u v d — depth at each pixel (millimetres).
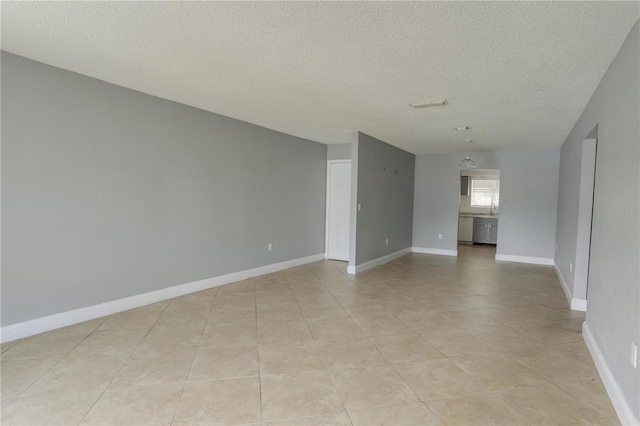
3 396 2174
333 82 3217
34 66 2947
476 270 6129
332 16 2068
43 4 2029
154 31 2334
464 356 2822
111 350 2826
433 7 1939
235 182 4953
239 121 4945
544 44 2357
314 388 2324
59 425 1915
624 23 2041
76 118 3236
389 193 6832
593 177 3922
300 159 6203
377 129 5285
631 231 1975
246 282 5059
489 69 2826
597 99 3080
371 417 2027
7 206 2850
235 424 1951
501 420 2016
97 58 2852
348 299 4324
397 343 3057
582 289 4016
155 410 2062
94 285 3461
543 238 6848
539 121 4488
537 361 2748
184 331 3244
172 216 4152
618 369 2152
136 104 3707
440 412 2084
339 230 6801
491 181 10117
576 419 2033
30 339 2979
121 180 3617
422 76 3020
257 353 2824
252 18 2119
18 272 2939
